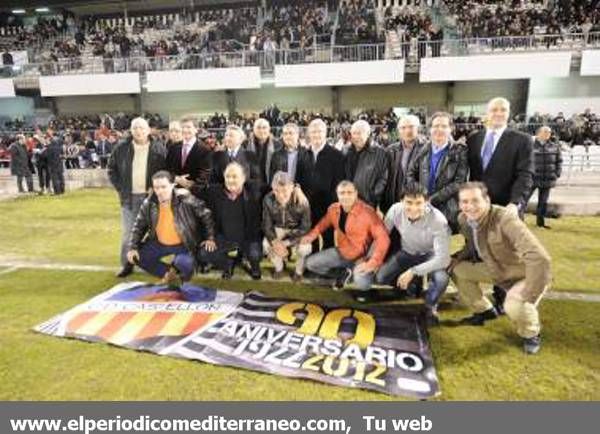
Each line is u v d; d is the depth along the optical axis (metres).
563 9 14.73
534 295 2.64
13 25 21.59
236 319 3.16
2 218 7.49
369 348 2.76
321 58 14.70
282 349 2.76
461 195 2.78
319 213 4.05
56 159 10.13
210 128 14.42
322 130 3.94
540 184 6.07
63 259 4.91
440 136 3.38
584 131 12.31
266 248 4.15
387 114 15.27
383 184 3.76
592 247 5.12
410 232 3.30
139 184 4.04
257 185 3.98
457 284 3.13
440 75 13.75
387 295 3.67
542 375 2.50
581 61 13.03
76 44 18.53
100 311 3.33
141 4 20.53
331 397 2.32
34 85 16.55
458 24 15.69
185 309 3.34
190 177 4.08
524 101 15.45
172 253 3.83
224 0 20.08
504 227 2.74
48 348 2.84
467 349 2.80
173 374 2.54
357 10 16.91
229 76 15.05
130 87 15.82
